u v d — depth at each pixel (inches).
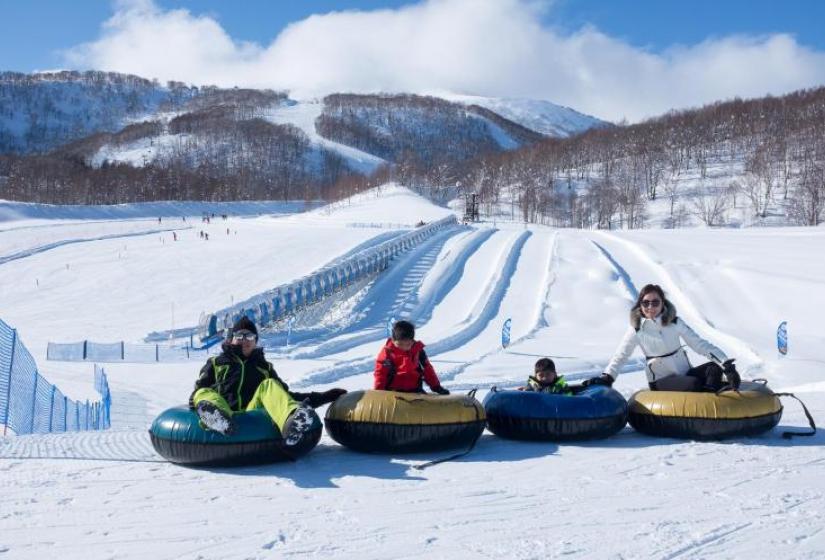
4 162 6939.0
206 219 3730.3
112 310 1409.9
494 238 1950.1
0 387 533.3
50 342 1083.9
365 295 1344.7
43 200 5723.4
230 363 249.4
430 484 214.4
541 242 1825.8
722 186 5255.9
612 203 5029.5
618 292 1238.3
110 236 2583.7
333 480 219.1
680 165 5994.1
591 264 1446.9
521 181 6230.3
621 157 6565.0
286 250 1956.2
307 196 6875.0
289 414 226.1
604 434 273.7
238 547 161.6
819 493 203.2
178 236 2497.5
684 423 271.0
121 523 177.5
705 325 1037.8
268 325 1088.2
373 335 1024.9
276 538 167.3
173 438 231.0
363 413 252.2
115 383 727.1
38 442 281.6
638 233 2054.6
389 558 155.4
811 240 1699.1
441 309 1225.4
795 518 181.0
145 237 2517.2
